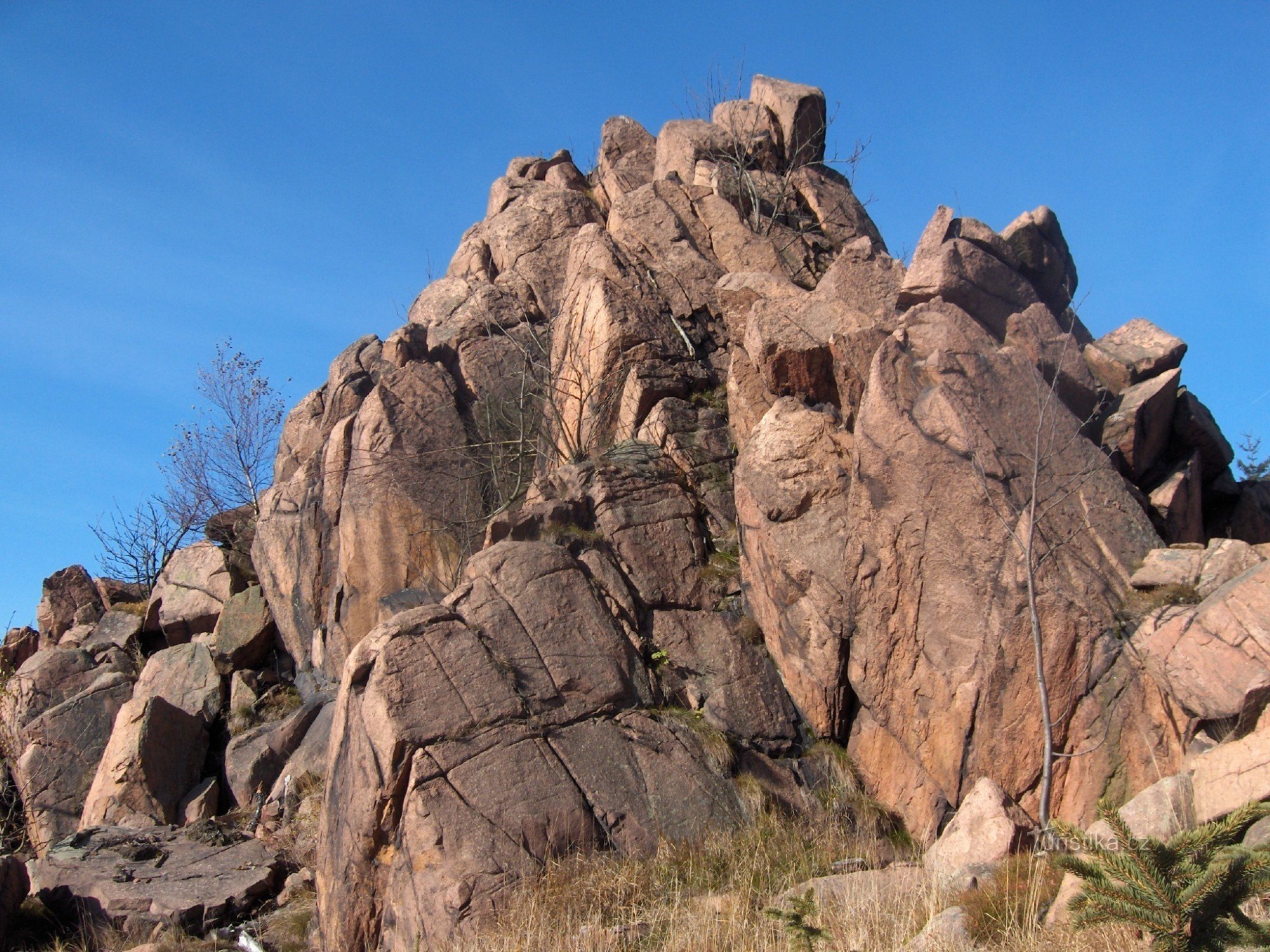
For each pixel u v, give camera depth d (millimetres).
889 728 12797
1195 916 4914
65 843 15766
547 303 23469
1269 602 10703
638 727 12750
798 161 21891
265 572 22000
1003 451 12578
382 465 20734
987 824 9891
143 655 22984
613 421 17812
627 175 24172
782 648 13859
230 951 12695
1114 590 11898
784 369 15312
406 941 11102
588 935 9797
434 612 13047
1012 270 15125
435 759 11836
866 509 13016
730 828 12023
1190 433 14484
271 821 16781
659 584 14711
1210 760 8797
